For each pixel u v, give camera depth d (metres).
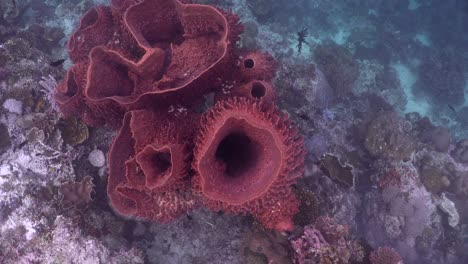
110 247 5.00
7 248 4.62
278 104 7.76
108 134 5.69
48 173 5.25
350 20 15.21
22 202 4.92
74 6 10.48
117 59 4.70
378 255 5.82
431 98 14.03
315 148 6.87
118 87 4.90
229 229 5.21
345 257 4.69
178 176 3.83
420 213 8.25
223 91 4.71
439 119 13.68
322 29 14.52
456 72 14.11
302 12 14.04
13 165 5.24
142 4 4.90
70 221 4.82
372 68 13.35
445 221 8.96
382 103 11.75
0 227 4.73
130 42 5.34
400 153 8.73
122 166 4.41
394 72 13.78
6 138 5.61
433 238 8.72
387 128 8.99
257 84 4.68
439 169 9.09
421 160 9.29
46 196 5.07
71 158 5.42
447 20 16.38
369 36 14.65
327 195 6.07
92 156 5.52
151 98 4.31
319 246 4.54
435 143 10.24
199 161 3.49
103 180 5.48
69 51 5.71
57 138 5.46
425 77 14.20
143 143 4.05
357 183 8.57
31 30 9.00
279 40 11.29
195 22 4.71
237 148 4.38
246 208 3.85
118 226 5.24
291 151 3.79
